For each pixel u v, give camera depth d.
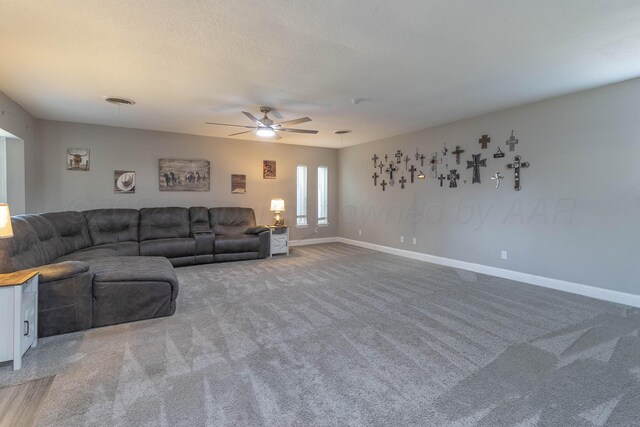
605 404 1.83
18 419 1.70
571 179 3.91
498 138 4.64
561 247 4.02
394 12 2.17
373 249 7.00
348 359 2.33
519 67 3.09
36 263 3.21
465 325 2.92
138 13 2.19
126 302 2.99
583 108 3.78
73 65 3.04
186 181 6.29
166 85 3.58
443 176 5.45
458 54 2.81
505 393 1.94
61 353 2.42
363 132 6.09
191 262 5.35
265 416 1.73
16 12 2.16
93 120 5.24
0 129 3.83
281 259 5.91
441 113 4.75
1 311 2.15
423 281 4.40
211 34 2.47
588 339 2.65
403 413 1.76
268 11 2.16
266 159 7.14
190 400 1.87
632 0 2.03
